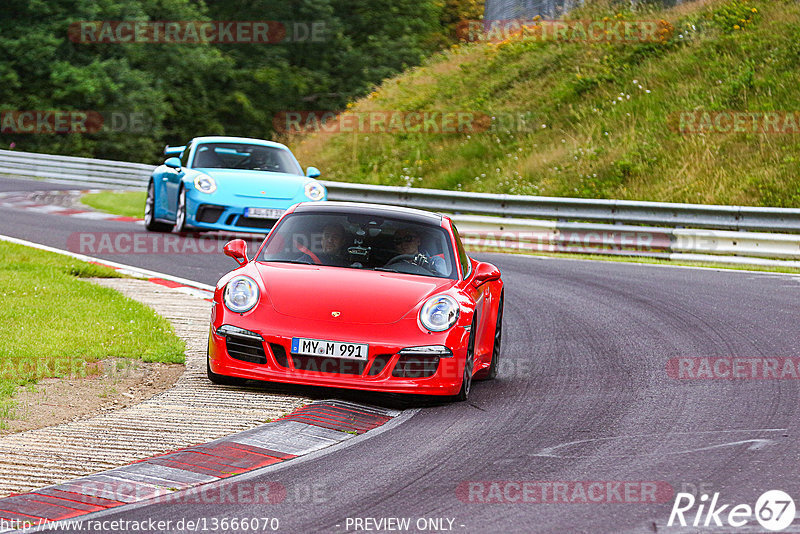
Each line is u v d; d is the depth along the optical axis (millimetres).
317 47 172750
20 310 32938
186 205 54125
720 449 20938
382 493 17688
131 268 46094
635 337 34906
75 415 22703
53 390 24594
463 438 21750
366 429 22500
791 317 39094
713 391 26766
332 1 178625
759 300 43438
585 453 20594
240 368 24844
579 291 45719
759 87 86750
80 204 77062
